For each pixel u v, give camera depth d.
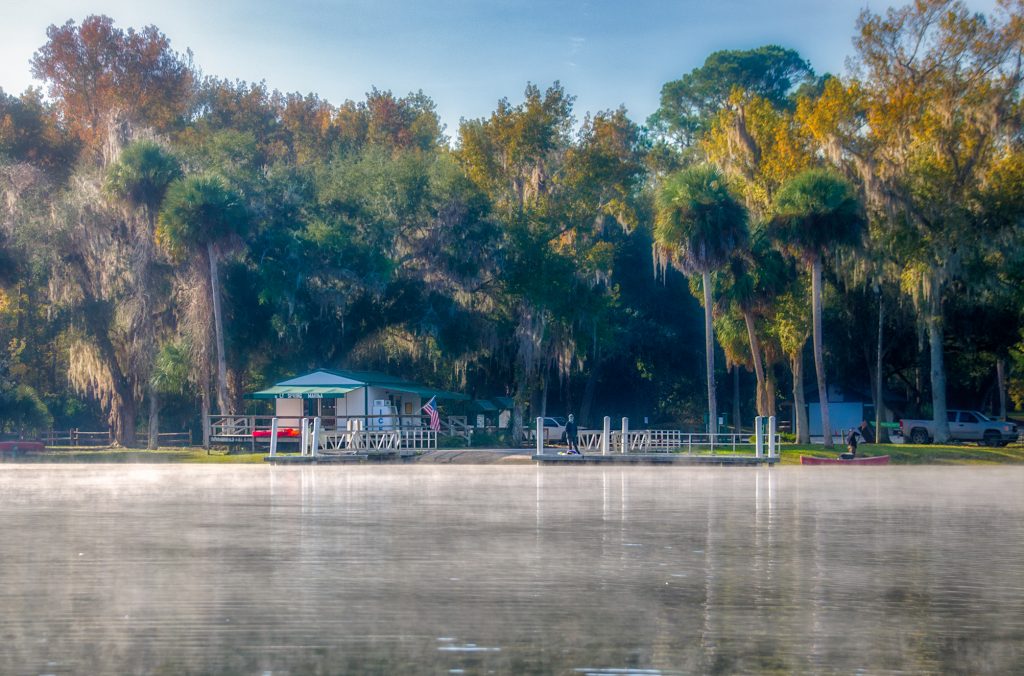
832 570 18.42
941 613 14.59
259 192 80.25
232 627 13.55
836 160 70.38
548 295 78.38
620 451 62.31
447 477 47.69
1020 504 33.12
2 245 76.62
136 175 70.75
